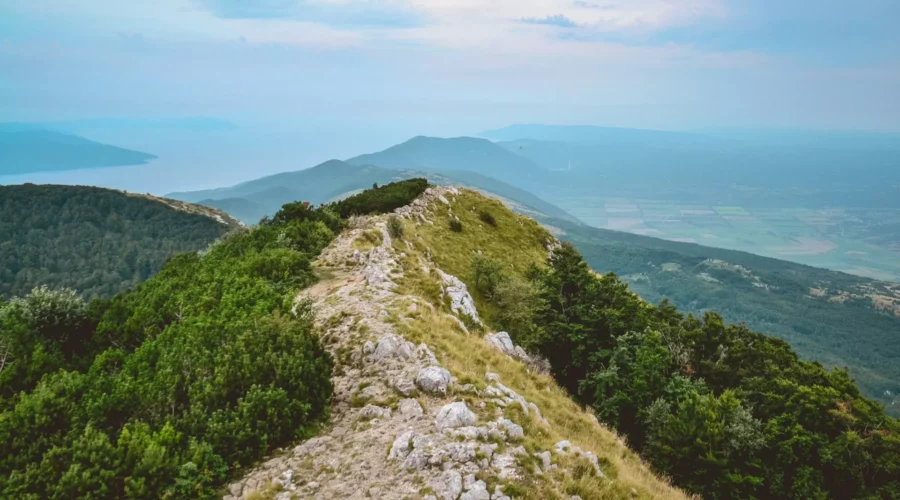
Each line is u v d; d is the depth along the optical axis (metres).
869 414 34.78
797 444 29.67
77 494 11.75
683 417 28.61
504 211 86.56
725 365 42.38
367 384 18.05
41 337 25.45
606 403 31.75
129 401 16.08
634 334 38.06
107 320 28.94
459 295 34.44
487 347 24.03
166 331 23.70
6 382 20.30
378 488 12.23
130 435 13.40
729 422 29.22
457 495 11.77
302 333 19.41
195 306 28.20
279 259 35.72
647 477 17.94
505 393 17.98
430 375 17.48
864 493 28.33
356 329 22.55
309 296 27.41
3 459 12.92
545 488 12.55
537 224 87.00
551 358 40.34
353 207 69.19
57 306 27.12
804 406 33.62
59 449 12.58
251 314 23.02
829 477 29.33
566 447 15.01
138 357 21.27
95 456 12.34
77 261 191.38
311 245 45.41
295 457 14.09
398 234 54.66
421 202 75.50
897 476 28.61
